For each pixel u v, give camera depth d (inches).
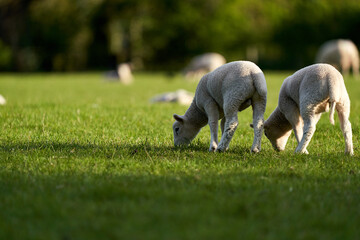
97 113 713.0
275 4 3841.0
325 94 403.2
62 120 637.3
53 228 237.1
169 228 235.6
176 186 309.4
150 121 645.9
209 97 447.2
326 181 329.7
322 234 232.7
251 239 223.8
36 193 293.3
